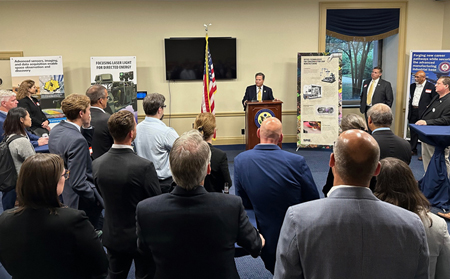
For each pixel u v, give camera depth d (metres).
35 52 6.34
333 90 6.34
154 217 1.30
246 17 6.61
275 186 1.93
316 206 1.11
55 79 6.07
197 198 1.31
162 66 6.61
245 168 1.99
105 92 2.88
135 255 1.88
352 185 1.12
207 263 1.30
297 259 1.10
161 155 2.46
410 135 6.12
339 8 6.64
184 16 6.52
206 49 5.99
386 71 7.19
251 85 6.56
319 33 6.71
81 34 6.39
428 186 3.78
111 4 6.37
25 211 1.31
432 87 5.85
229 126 6.84
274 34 6.68
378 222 1.05
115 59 6.12
